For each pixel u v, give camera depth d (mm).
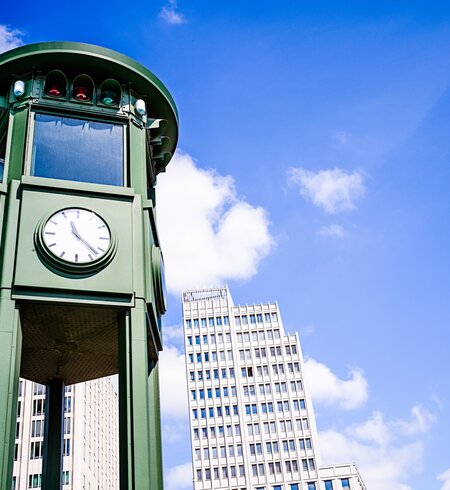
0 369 16125
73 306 17906
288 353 156000
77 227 18734
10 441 15469
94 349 20844
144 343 17906
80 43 21219
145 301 18688
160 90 22734
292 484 140250
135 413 16750
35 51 20891
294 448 144500
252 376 153500
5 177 19484
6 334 16672
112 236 18969
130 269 18797
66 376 22281
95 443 149875
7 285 17297
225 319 161500
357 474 141250
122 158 21156
